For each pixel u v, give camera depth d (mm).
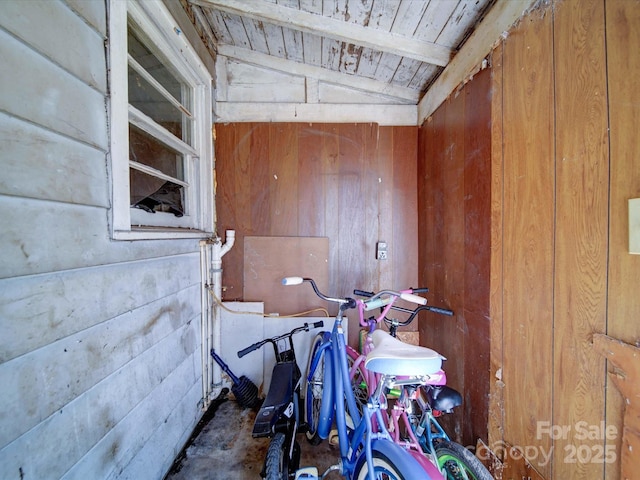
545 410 887
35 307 716
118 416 1022
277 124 2035
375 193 2049
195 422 1682
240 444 1550
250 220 2049
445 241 1585
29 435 698
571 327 795
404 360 815
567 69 806
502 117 1105
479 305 1250
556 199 849
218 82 2016
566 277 812
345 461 1089
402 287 2062
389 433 993
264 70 2037
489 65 1190
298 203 2047
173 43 1437
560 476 828
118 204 1003
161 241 1333
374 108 2043
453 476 1024
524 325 985
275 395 1246
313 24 1493
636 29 624
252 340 2004
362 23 1450
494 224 1151
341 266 2055
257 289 2053
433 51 1522
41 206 735
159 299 1315
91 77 905
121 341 1044
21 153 686
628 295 644
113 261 1000
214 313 1940
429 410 1073
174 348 1449
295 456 1262
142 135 1377
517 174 1021
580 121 764
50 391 754
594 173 726
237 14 1557
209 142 1872
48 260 751
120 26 1017
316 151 2041
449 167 1545
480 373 1239
